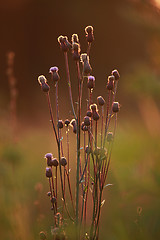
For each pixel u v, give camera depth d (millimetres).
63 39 1626
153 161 1783
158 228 1795
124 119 1835
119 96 4555
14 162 2248
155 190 1818
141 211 1816
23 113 7605
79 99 1634
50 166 1678
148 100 2160
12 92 2492
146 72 2129
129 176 1816
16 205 2072
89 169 1713
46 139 2918
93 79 1634
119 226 1834
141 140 1729
